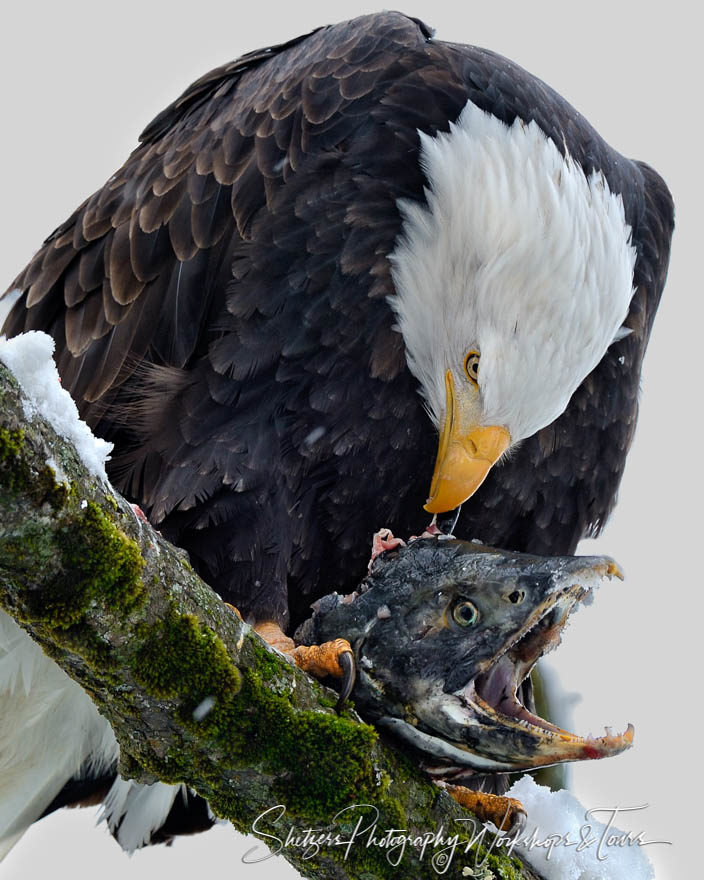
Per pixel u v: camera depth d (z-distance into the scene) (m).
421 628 5.41
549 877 6.15
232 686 4.97
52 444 4.38
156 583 4.80
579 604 5.62
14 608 4.60
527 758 5.30
